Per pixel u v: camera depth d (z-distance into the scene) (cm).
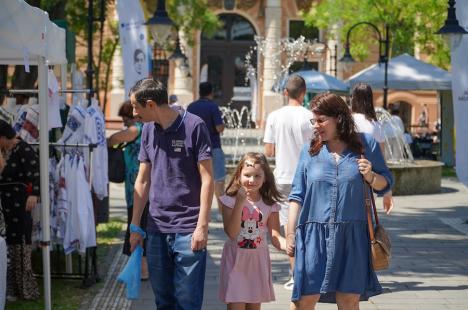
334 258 927
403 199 2738
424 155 4456
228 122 5828
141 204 1012
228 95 6481
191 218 973
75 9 3397
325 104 942
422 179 2881
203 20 4222
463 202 2666
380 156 966
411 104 6116
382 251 944
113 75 6125
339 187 933
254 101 6184
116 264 1605
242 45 6475
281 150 1384
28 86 2225
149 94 962
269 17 6366
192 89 6431
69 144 1347
